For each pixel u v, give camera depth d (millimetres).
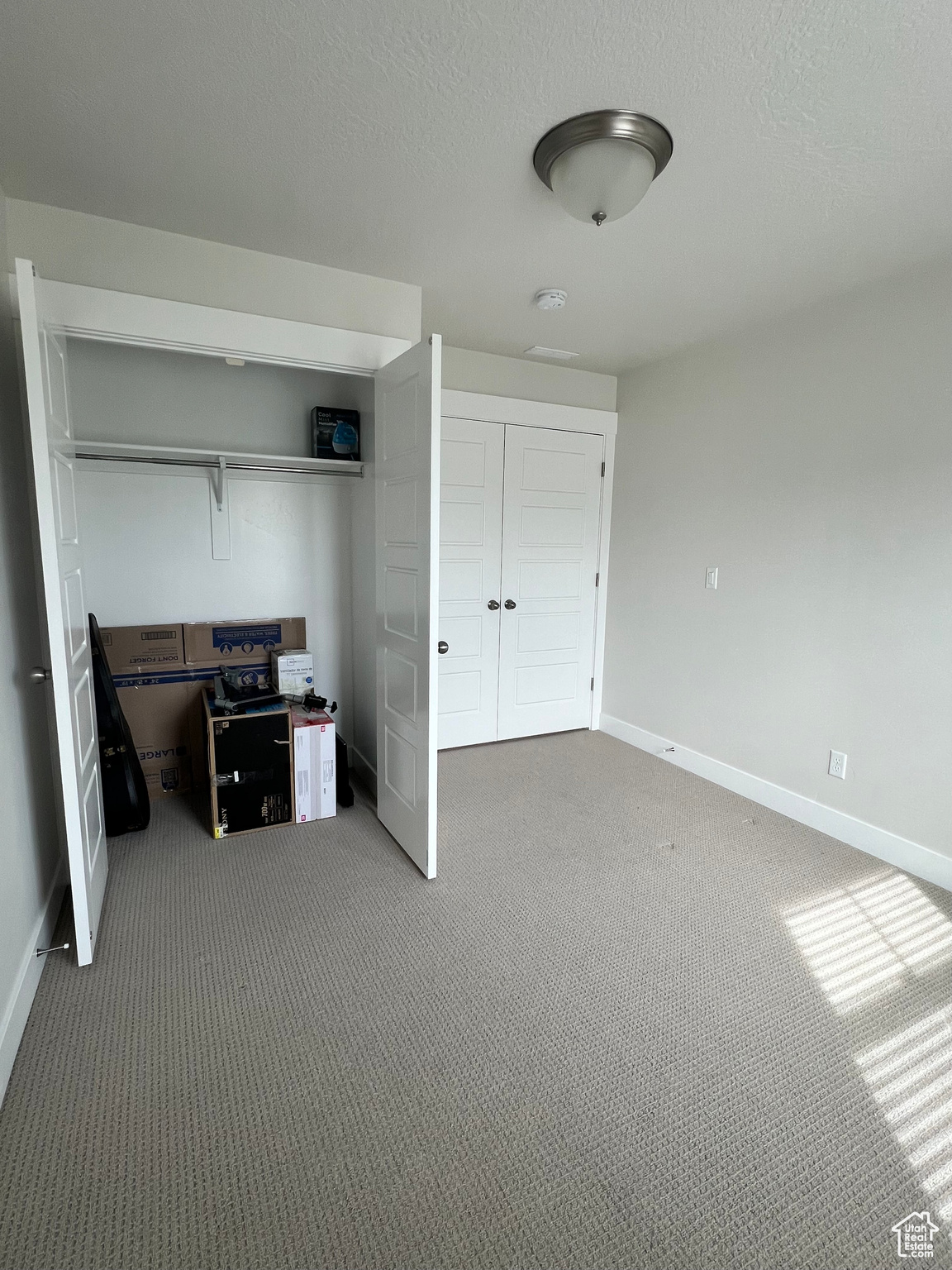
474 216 2021
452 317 2930
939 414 2299
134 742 2861
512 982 1825
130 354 2711
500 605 3795
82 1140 1318
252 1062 1526
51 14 1229
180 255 2172
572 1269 1112
